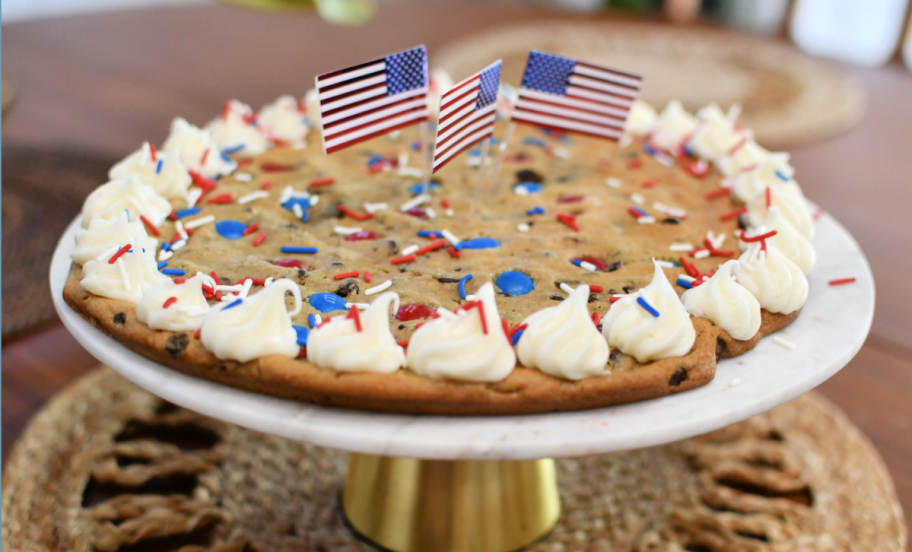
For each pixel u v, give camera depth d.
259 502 0.52
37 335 0.59
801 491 0.53
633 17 1.10
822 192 0.72
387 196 0.52
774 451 0.54
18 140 0.73
